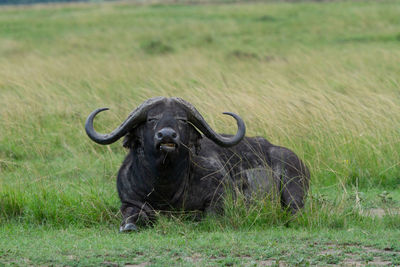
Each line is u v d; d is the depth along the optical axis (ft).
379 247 72.38
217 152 94.17
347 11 446.19
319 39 353.72
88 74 226.99
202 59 282.36
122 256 68.69
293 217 87.20
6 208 95.30
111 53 325.83
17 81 194.49
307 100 143.23
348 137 127.44
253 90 164.55
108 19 489.26
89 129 85.66
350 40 344.08
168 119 82.43
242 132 87.35
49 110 164.86
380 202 102.01
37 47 358.02
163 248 72.38
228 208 88.12
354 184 116.67
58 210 92.94
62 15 542.16
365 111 139.85
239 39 367.25
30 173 118.42
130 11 545.44
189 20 463.83
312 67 233.35
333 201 95.66
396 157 123.03
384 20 401.90
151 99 85.46
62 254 70.03
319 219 86.12
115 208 95.20
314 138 127.34
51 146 142.20
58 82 204.74
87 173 120.78
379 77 197.47
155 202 88.48
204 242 74.69
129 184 89.35
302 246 72.79
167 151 79.00
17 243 76.18
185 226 84.17
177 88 174.70
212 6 572.92
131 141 87.76
